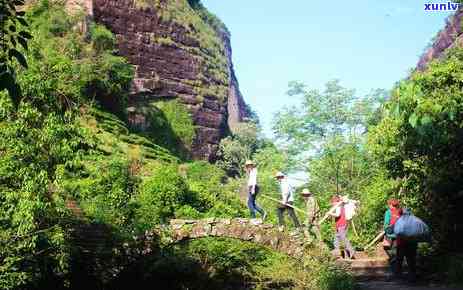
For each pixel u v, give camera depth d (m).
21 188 12.35
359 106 33.06
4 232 12.30
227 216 26.05
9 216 12.27
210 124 58.03
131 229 16.84
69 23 41.47
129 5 51.47
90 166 21.75
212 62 61.84
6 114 12.64
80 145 14.36
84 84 35.81
